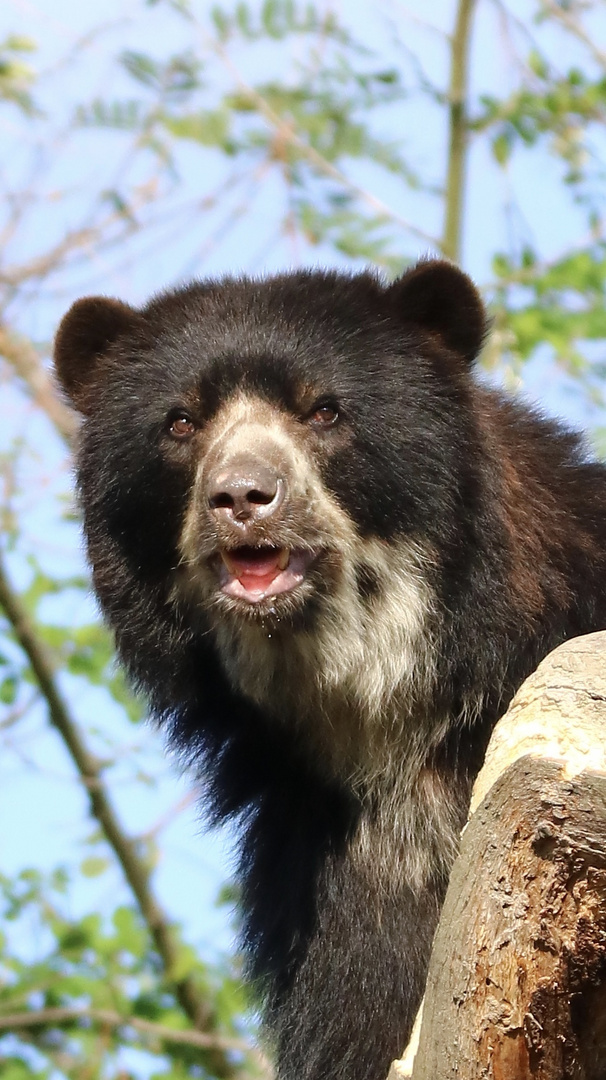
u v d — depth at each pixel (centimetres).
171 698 1098
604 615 1034
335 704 1054
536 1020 673
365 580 1037
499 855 671
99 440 1088
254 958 1119
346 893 1050
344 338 1054
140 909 1853
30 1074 1750
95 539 1093
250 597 999
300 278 1105
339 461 1030
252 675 1052
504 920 668
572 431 1119
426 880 1042
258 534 980
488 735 1038
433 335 1086
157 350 1086
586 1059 689
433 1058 688
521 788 665
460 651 1027
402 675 1038
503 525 1020
